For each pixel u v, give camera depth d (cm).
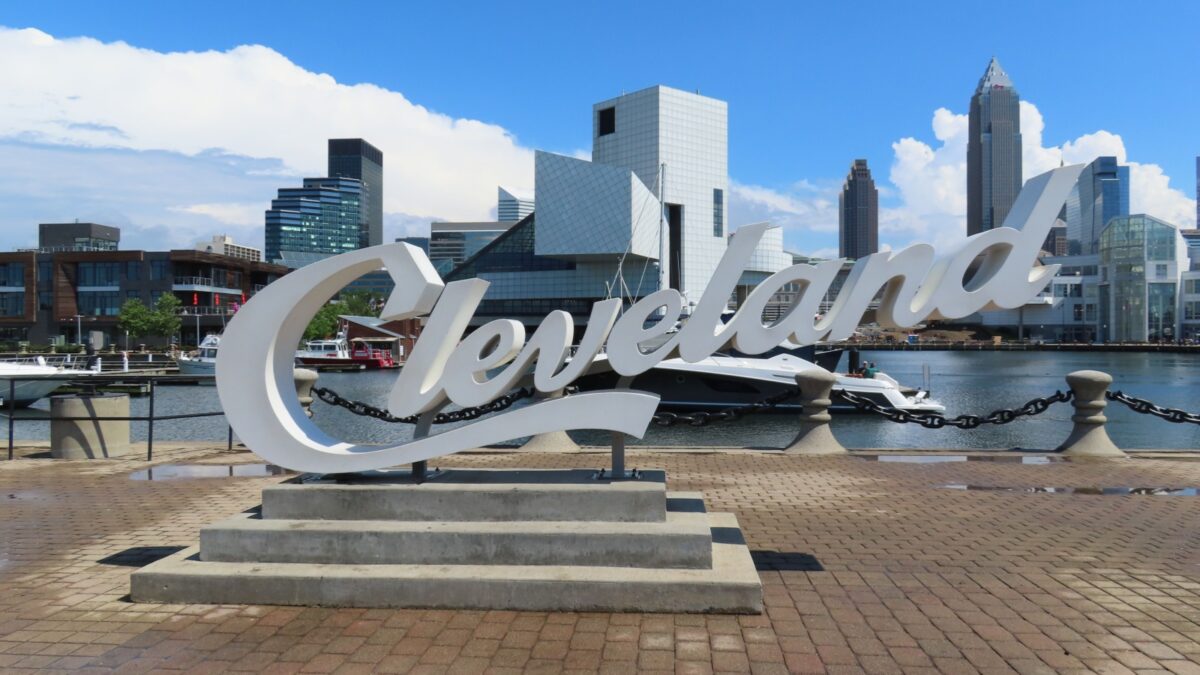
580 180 8750
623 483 626
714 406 3114
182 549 680
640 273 9356
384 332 8675
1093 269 13088
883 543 728
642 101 10438
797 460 1238
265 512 623
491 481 643
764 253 9550
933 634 498
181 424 2998
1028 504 904
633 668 446
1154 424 3053
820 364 3784
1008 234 633
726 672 441
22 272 8769
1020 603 557
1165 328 11594
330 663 456
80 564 669
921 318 645
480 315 10269
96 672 448
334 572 556
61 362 5838
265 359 643
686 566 562
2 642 492
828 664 452
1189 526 794
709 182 10694
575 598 538
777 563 661
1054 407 3834
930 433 2823
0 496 973
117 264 8806
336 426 2881
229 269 9581
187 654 471
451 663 454
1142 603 558
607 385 3134
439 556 578
